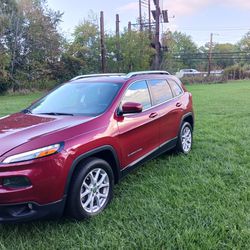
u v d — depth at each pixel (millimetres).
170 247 3061
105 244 3148
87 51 34281
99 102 4402
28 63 29297
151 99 5160
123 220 3609
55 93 5074
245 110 12320
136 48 34875
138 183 4676
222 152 6207
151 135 4934
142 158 4727
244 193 4164
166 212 3729
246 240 3119
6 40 28078
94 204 3799
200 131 8344
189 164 5512
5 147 3248
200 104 15031
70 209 3502
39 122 3959
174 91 6020
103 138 3850
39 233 3395
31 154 3178
